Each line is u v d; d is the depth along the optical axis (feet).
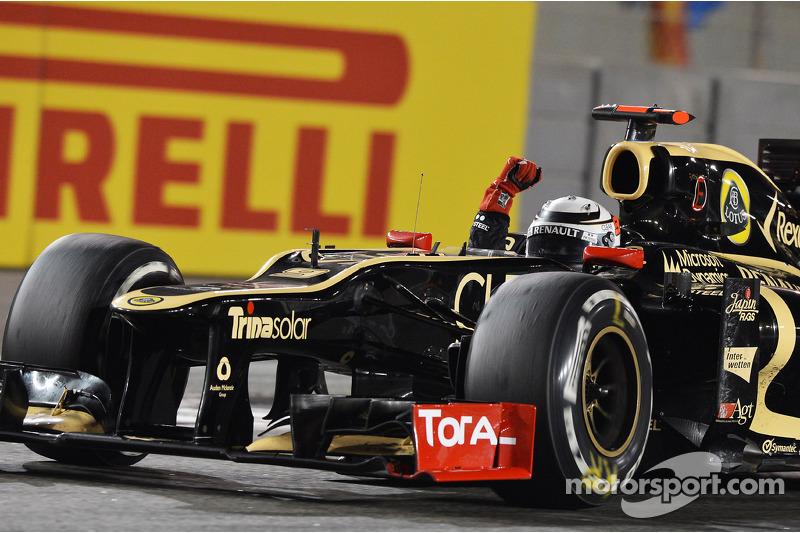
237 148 161.27
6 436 56.18
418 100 169.89
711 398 63.72
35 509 47.03
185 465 64.39
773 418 63.16
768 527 51.83
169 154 158.61
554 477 50.83
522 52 175.83
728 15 203.51
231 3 161.27
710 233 69.36
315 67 165.07
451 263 61.41
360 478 62.39
